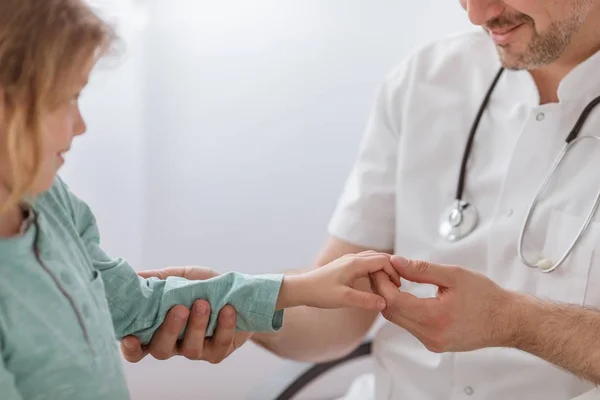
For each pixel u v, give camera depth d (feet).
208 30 5.28
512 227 3.96
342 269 3.49
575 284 3.77
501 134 4.16
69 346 2.67
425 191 4.32
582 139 3.85
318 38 5.56
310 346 4.50
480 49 4.40
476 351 4.02
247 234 5.73
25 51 2.49
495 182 4.09
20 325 2.57
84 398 2.70
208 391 6.04
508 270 3.99
